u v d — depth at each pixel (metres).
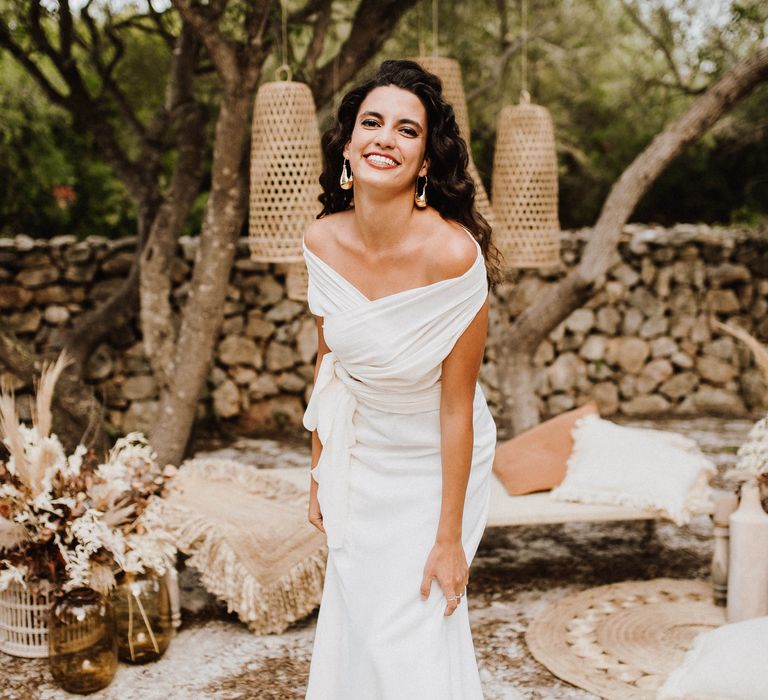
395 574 1.92
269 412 6.61
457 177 1.90
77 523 2.63
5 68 6.64
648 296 7.02
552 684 2.74
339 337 1.87
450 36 6.22
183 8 3.57
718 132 8.09
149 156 5.43
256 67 3.77
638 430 3.67
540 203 4.00
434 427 1.95
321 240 1.95
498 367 4.79
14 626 2.93
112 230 7.91
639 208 8.95
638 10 7.18
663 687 2.52
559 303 4.55
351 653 1.97
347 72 4.41
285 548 3.10
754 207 8.57
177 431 4.26
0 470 2.71
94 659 2.68
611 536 4.17
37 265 6.14
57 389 4.24
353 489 2.01
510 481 3.55
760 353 3.24
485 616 3.27
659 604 3.25
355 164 1.81
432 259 1.82
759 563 2.94
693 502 3.31
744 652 2.46
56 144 7.56
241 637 3.11
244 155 4.32
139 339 6.28
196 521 3.12
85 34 6.19
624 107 8.20
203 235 4.14
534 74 7.89
